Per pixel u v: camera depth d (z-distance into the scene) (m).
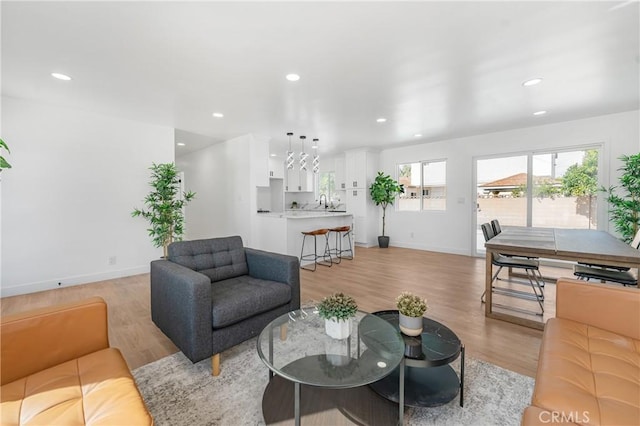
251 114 4.14
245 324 2.10
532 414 1.03
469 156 5.76
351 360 1.47
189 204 7.73
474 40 2.27
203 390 1.77
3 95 3.37
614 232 4.33
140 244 4.52
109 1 1.78
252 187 5.58
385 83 3.06
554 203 4.92
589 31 2.15
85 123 3.99
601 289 1.63
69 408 1.04
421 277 4.24
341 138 5.86
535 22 2.04
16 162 3.50
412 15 1.96
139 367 2.01
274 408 1.56
